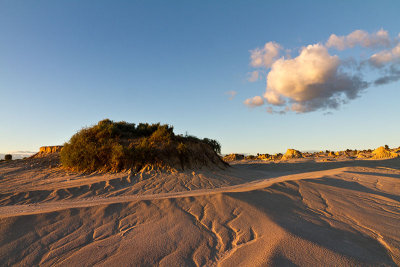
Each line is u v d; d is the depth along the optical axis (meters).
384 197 7.42
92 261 3.76
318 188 8.06
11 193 8.78
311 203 6.62
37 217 4.95
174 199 6.18
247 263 3.65
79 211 5.36
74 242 4.31
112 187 10.59
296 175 15.24
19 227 4.59
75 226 4.84
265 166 27.33
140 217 5.28
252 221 5.09
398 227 5.15
